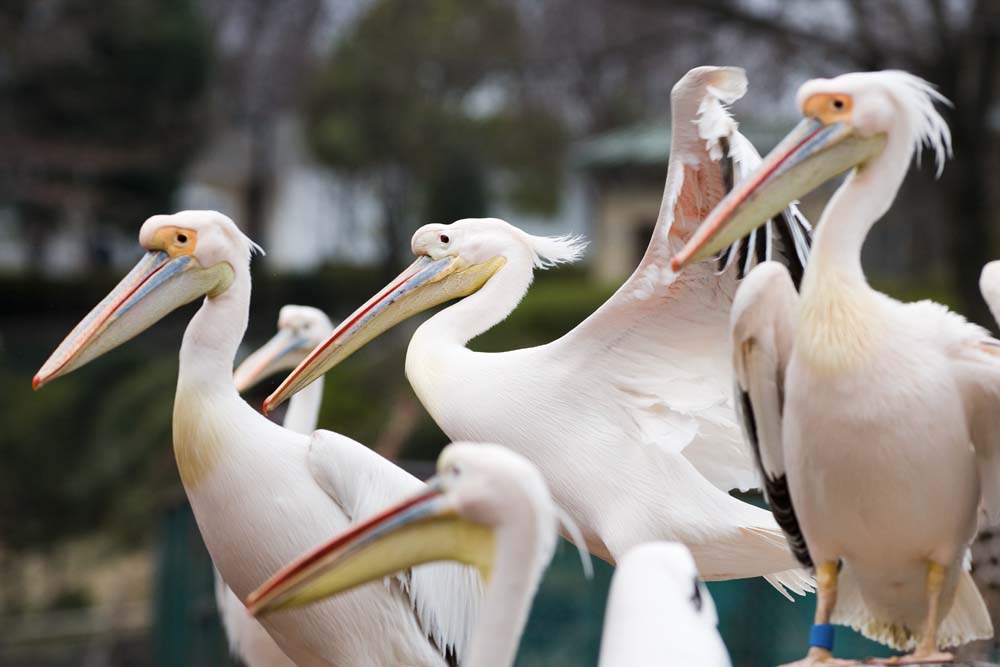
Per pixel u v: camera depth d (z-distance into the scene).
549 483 6.90
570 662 11.34
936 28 23.31
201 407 6.68
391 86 33.78
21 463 24.20
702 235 5.36
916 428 5.09
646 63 29.92
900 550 5.28
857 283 5.21
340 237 40.28
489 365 7.03
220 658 13.17
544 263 7.73
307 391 9.33
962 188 23.58
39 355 26.47
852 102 5.30
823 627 5.31
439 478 4.16
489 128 35.12
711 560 6.92
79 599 22.94
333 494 6.68
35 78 29.12
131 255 34.50
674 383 6.87
